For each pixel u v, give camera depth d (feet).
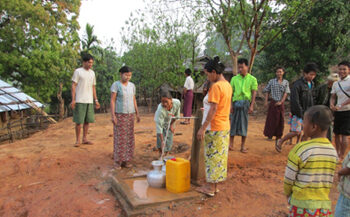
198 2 28.78
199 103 59.62
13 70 63.31
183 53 46.09
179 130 27.94
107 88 76.79
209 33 43.19
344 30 41.27
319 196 6.63
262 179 13.55
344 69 15.26
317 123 6.55
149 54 50.62
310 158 6.50
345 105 15.34
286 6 25.73
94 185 13.82
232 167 15.64
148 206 10.75
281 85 19.43
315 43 43.45
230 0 27.27
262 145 20.85
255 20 26.03
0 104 41.45
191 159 13.84
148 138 24.59
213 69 10.78
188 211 10.61
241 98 18.13
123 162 16.71
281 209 10.41
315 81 42.96
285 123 34.65
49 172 15.94
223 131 11.18
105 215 10.78
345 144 15.98
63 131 29.60
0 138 38.52
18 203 12.30
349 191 6.85
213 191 11.73
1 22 62.08
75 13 67.36
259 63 50.11
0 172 16.08
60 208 11.53
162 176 12.49
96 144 22.11
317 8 38.83
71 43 66.64
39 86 62.95
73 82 20.07
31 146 22.03
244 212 10.38
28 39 60.49
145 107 66.03
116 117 15.51
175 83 47.39
